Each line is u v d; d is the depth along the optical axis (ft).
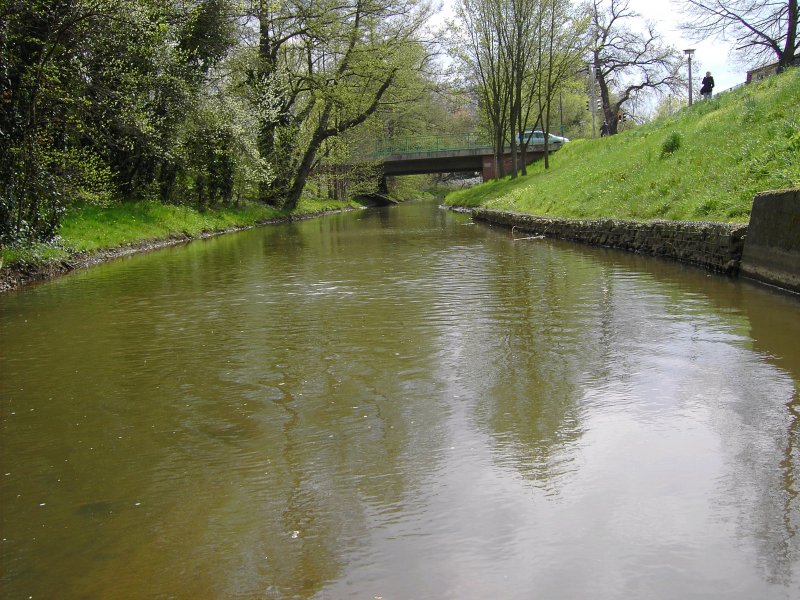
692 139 52.34
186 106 64.13
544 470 11.54
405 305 27.14
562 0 112.06
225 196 95.45
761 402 14.32
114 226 58.29
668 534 9.45
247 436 13.58
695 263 35.06
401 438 13.16
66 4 40.19
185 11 62.69
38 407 15.81
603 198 57.62
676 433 12.87
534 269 36.63
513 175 124.98
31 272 38.45
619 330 21.38
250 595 8.53
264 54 101.71
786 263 26.76
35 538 10.02
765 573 8.52
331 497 10.91
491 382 16.48
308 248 56.34
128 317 26.53
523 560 8.97
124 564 9.31
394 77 115.65
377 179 182.70
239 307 28.02
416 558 9.14
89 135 51.47
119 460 12.65
